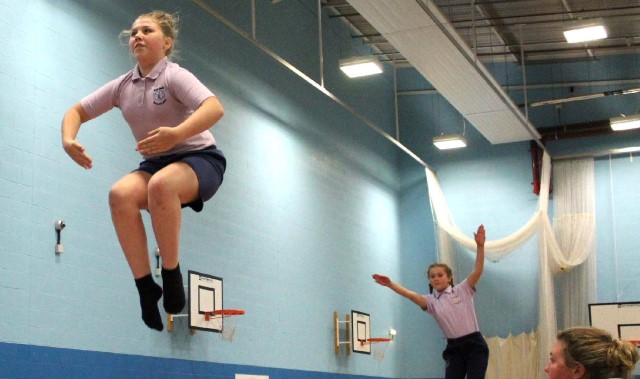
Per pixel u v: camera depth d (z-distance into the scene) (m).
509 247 14.41
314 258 12.38
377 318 14.44
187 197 3.30
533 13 13.02
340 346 12.93
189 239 9.45
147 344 8.62
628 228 14.55
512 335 14.72
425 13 10.40
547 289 13.91
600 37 11.20
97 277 8.01
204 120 3.23
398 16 10.53
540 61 15.41
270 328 10.94
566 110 15.36
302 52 12.78
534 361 14.41
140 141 3.41
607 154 14.80
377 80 15.63
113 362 8.07
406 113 16.33
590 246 14.38
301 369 11.61
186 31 9.88
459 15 13.09
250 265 10.63
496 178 15.54
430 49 11.45
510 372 14.55
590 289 14.27
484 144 15.75
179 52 9.70
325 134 13.27
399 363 15.21
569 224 14.62
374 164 15.11
